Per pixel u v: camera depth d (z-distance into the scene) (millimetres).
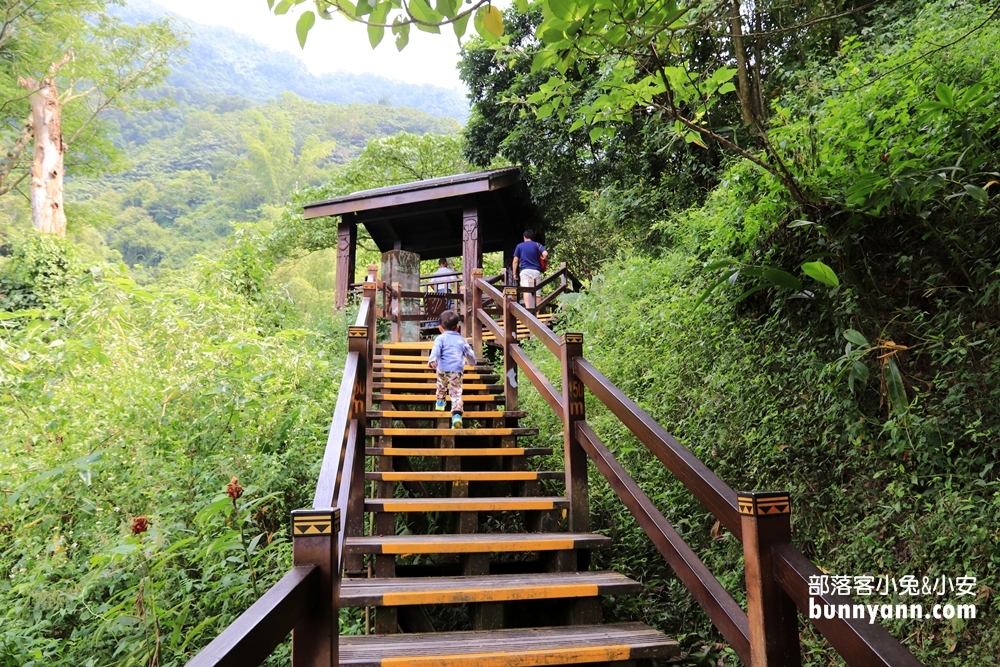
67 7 16938
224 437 4586
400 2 2094
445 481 4039
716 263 3926
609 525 4098
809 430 3412
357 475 3379
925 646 2533
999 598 2406
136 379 4711
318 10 2146
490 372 6488
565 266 7953
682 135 3461
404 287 9367
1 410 4656
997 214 3055
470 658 2256
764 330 3963
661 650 2424
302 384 5652
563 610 2863
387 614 2623
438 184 10117
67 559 3785
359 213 11367
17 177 22375
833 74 5441
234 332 5316
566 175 11352
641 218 9312
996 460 2705
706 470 2180
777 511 1854
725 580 3314
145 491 3996
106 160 22609
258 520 4371
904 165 3043
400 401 5793
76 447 4273
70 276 12570
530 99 3098
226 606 3426
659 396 4605
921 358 3250
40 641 3229
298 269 21859
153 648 3139
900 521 2893
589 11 2244
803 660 2834
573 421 3539
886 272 3527
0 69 16797
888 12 6285
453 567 3520
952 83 3465
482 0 2062
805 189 3584
